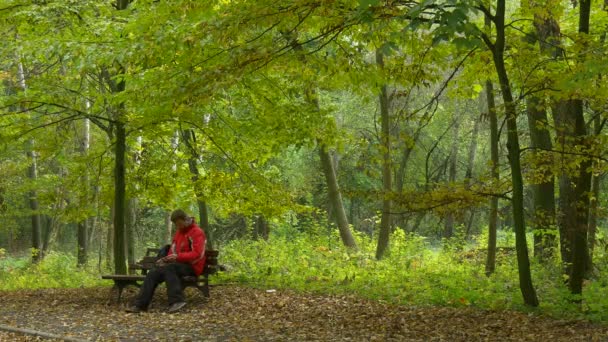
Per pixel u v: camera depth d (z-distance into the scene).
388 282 12.09
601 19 11.80
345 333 8.04
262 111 12.52
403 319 8.91
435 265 14.98
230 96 12.81
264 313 9.57
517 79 9.86
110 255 21.30
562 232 11.85
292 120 12.12
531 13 9.77
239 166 13.92
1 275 20.28
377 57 12.60
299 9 8.34
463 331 8.10
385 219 17.20
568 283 10.41
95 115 12.45
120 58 9.45
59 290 12.77
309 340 7.63
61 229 38.16
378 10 7.68
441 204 9.48
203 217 18.14
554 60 9.52
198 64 9.45
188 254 10.18
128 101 11.42
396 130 22.67
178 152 14.91
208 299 10.80
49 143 13.82
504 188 9.86
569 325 8.35
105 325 8.66
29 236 44.22
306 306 10.11
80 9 11.47
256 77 11.50
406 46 10.09
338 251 16.75
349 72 9.96
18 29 11.84
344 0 8.09
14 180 23.67
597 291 10.29
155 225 36.19
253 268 14.10
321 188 33.59
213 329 8.34
